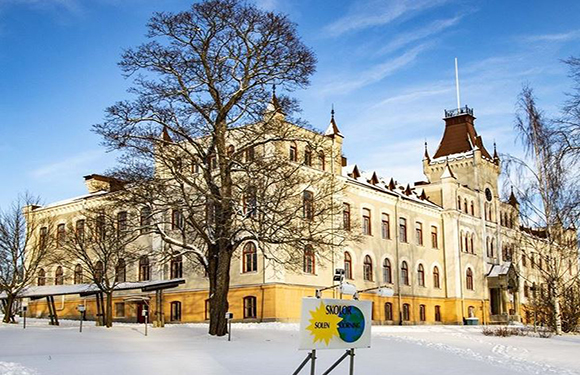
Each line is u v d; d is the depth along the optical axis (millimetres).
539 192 35156
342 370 18844
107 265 39750
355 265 51938
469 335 37188
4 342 25219
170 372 17391
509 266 67938
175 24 29766
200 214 33812
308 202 33062
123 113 29594
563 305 40250
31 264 46562
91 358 19875
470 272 66812
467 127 74250
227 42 30469
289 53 30500
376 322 53438
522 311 72500
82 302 55562
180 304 49094
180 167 30656
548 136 27938
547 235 37438
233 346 25375
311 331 13641
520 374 18844
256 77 31062
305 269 46594
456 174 72375
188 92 30234
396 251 57594
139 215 32219
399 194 59344
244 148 30531
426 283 61500
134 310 52250
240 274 45812
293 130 31938
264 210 29875
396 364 20609
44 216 58375
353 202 52875
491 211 73438
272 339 28969
